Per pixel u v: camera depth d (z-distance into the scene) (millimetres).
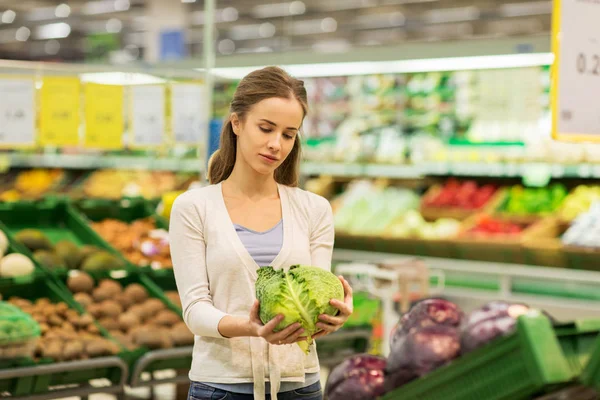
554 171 8266
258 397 2494
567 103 3139
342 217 9250
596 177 8328
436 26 18031
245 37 21156
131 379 4797
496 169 8406
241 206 2596
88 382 4652
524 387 1590
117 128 5988
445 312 2057
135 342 4914
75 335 4801
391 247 8820
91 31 21656
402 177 9539
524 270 7727
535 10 15711
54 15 19672
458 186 9195
